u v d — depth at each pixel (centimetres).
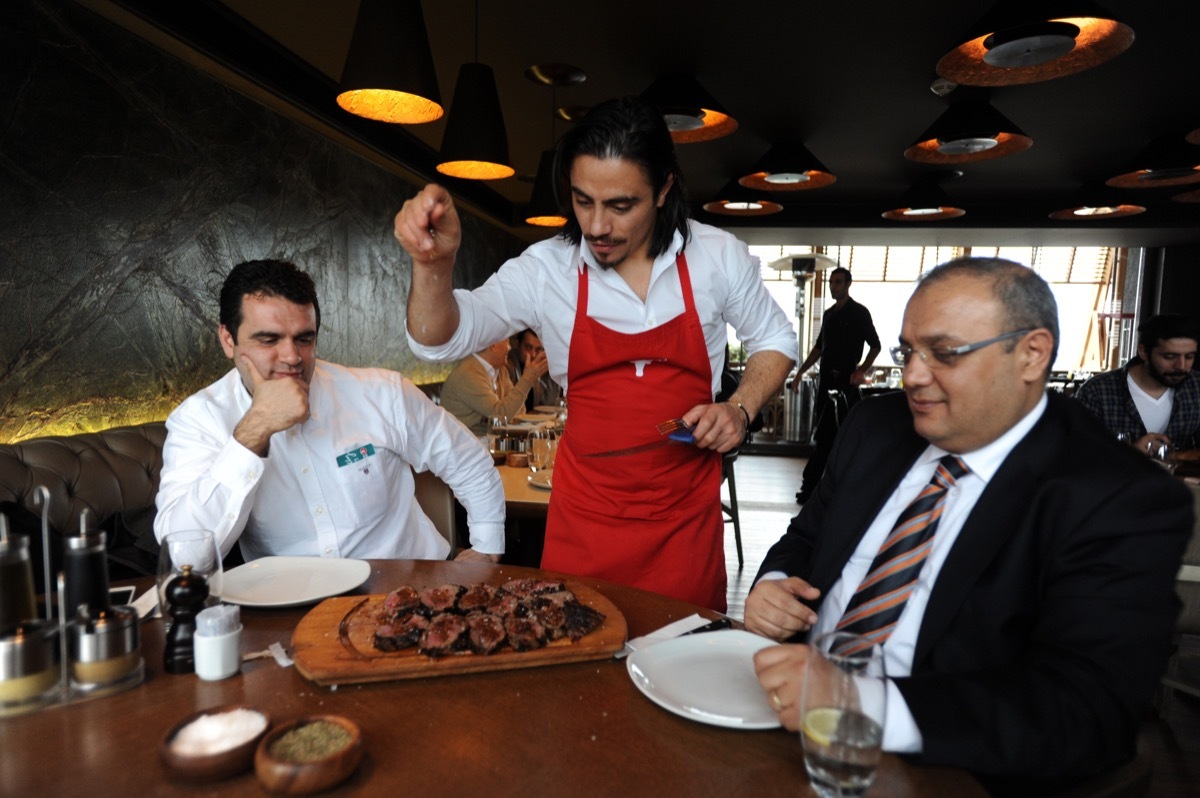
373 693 96
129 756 80
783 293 1415
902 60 428
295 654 101
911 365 108
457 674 102
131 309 329
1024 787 95
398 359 631
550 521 179
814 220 826
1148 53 420
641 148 136
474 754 82
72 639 94
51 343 289
